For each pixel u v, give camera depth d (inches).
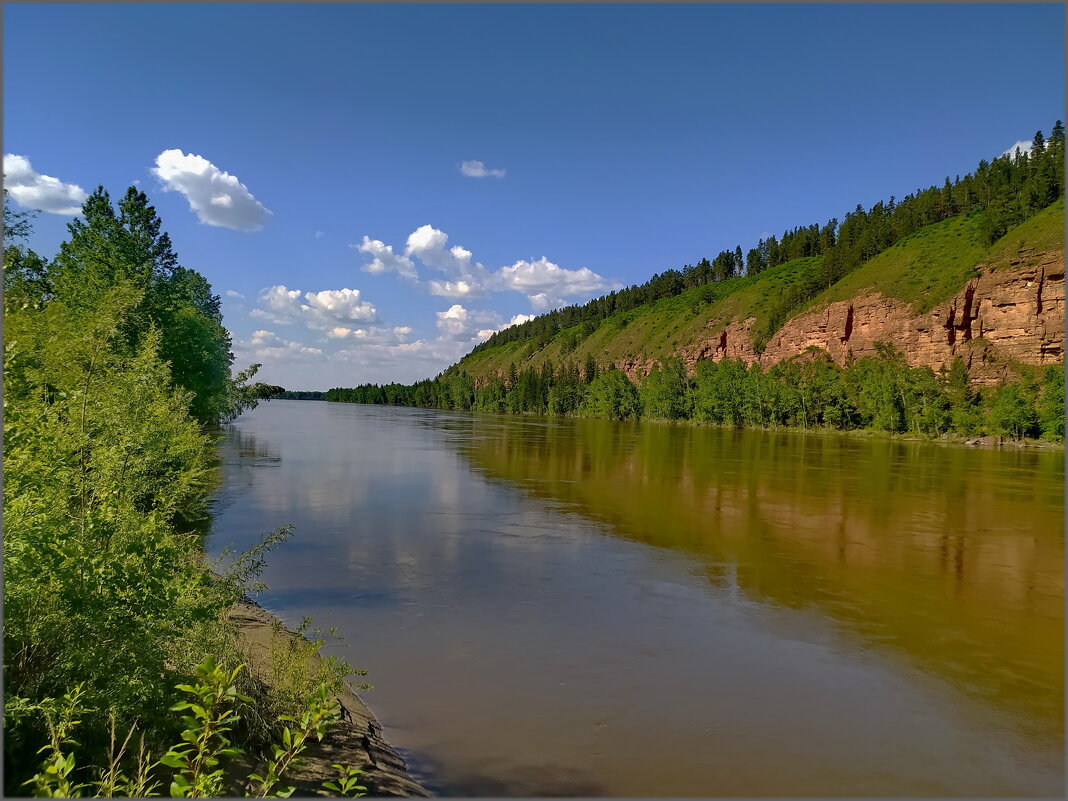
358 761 244.8
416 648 393.1
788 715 326.0
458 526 761.0
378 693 330.3
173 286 1525.6
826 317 4677.7
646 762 275.9
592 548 669.9
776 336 5142.7
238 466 1284.4
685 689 350.6
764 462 1635.1
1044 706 344.5
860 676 377.4
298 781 214.8
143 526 249.3
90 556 198.2
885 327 4143.7
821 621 470.6
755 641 426.9
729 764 278.4
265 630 380.2
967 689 363.6
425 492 1016.2
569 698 333.7
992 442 2564.0
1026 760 290.7
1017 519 892.0
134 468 319.6
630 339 7367.1
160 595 209.6
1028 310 3329.2
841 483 1243.2
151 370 423.8
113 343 412.5
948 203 5447.8
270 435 2251.5
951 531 805.9
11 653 182.5
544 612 468.1
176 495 365.7
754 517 867.4
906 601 524.7
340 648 388.2
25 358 272.5
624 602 498.3
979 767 283.9
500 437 2417.6
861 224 6195.9
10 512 200.2
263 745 227.5
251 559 360.5
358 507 868.0
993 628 464.4
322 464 1366.9
